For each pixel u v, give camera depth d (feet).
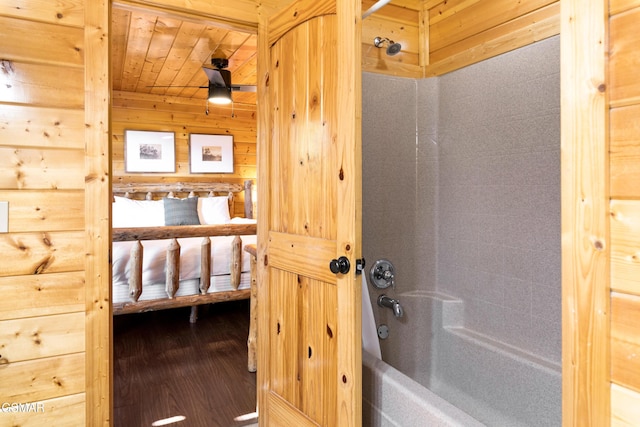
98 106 5.84
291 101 6.16
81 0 5.76
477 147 7.65
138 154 17.04
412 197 8.39
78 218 5.77
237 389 8.47
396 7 8.38
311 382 5.75
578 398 2.74
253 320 9.21
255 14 6.83
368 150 7.94
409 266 8.32
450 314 7.94
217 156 18.37
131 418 7.35
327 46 5.43
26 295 5.54
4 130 5.42
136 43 11.24
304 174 5.88
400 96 8.30
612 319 2.58
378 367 5.60
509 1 7.02
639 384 2.44
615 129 2.56
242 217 18.94
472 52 7.64
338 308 5.15
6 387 5.46
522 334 6.86
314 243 5.63
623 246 2.52
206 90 16.61
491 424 6.62
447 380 7.76
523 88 6.81
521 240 6.89
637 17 2.45
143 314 13.75
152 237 10.58
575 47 2.75
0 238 5.42
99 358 5.89
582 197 2.72
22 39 5.49
